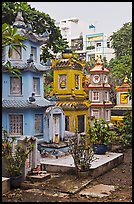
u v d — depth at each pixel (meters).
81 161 10.25
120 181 10.18
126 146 16.98
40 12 16.48
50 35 17.28
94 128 13.80
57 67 15.55
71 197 8.24
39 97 13.56
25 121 12.75
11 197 8.19
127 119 16.95
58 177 10.20
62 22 43.56
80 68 16.06
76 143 10.77
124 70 17.62
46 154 12.61
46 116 12.98
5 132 10.25
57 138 13.14
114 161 12.47
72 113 14.98
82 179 10.00
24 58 12.96
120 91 20.47
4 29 5.09
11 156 9.19
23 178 9.48
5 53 12.41
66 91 15.36
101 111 17.14
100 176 10.86
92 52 40.12
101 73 17.25
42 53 18.05
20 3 15.42
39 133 13.23
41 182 9.48
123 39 27.72
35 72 13.30
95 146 13.56
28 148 9.68
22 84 12.92
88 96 17.77
